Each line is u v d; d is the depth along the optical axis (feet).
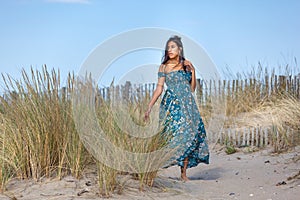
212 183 19.72
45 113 17.06
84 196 15.08
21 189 15.48
